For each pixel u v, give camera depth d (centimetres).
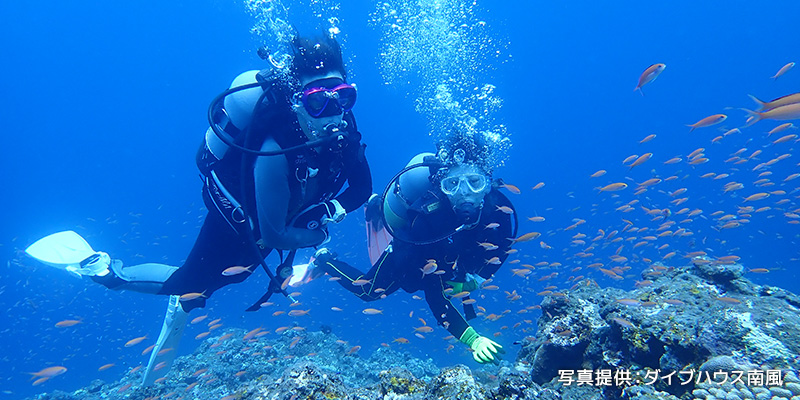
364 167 405
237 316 2125
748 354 284
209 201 392
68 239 473
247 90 340
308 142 312
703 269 423
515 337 1426
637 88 447
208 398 661
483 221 487
